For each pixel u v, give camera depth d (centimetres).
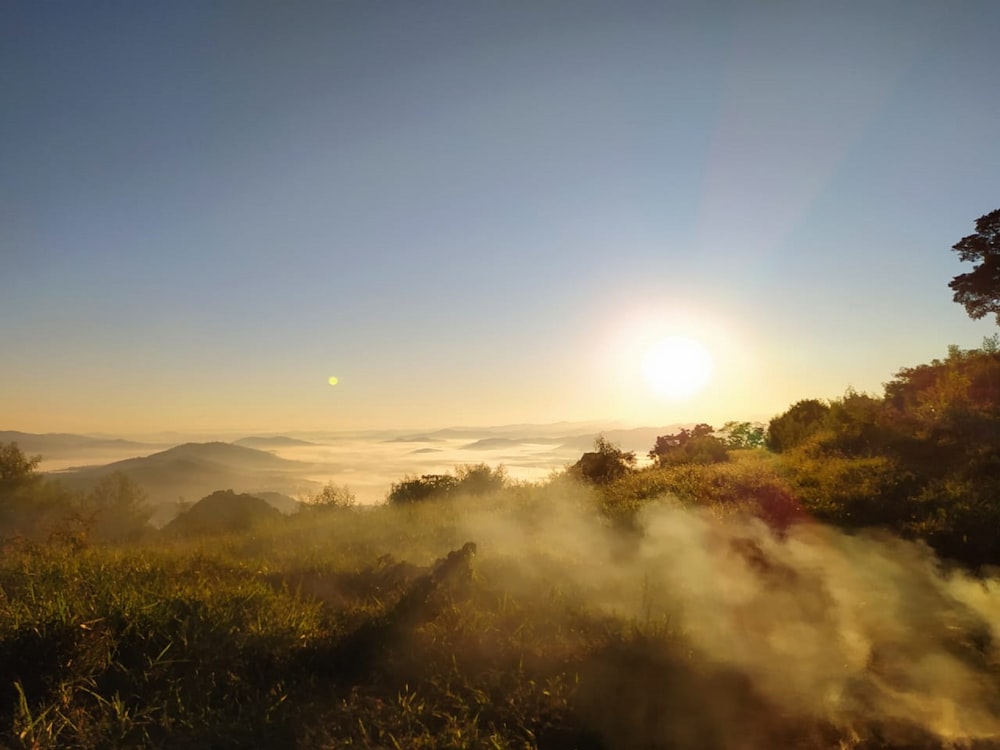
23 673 518
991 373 1986
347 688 539
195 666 556
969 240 2620
